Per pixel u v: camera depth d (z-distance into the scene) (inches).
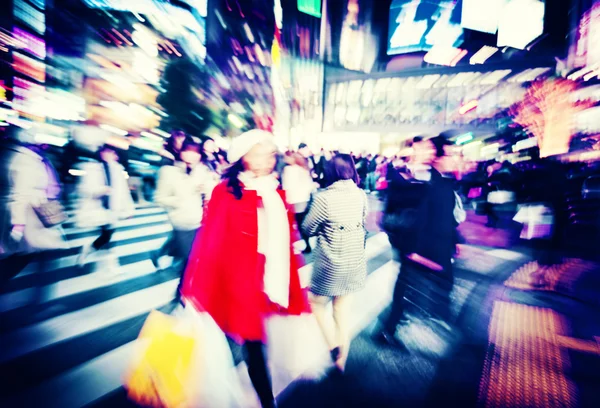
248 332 84.4
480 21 808.9
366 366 116.5
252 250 86.4
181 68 599.5
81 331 136.3
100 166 206.2
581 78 620.7
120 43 612.1
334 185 106.0
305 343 130.6
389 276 223.9
